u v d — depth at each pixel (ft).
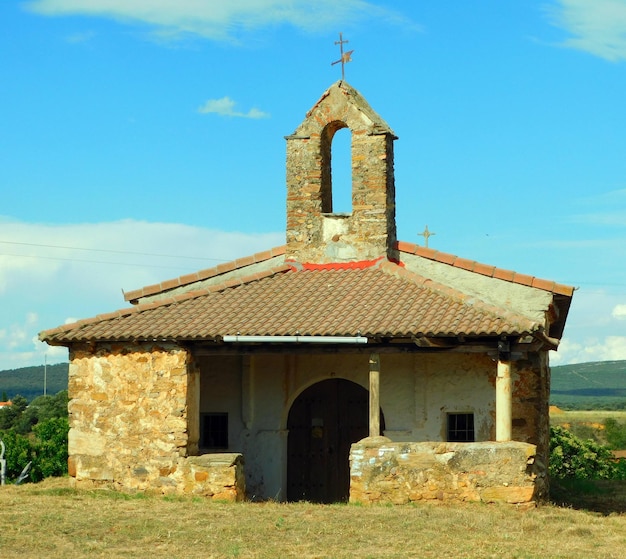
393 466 56.59
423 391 66.03
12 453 82.43
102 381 64.13
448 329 58.18
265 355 68.33
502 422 58.65
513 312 63.57
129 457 62.80
